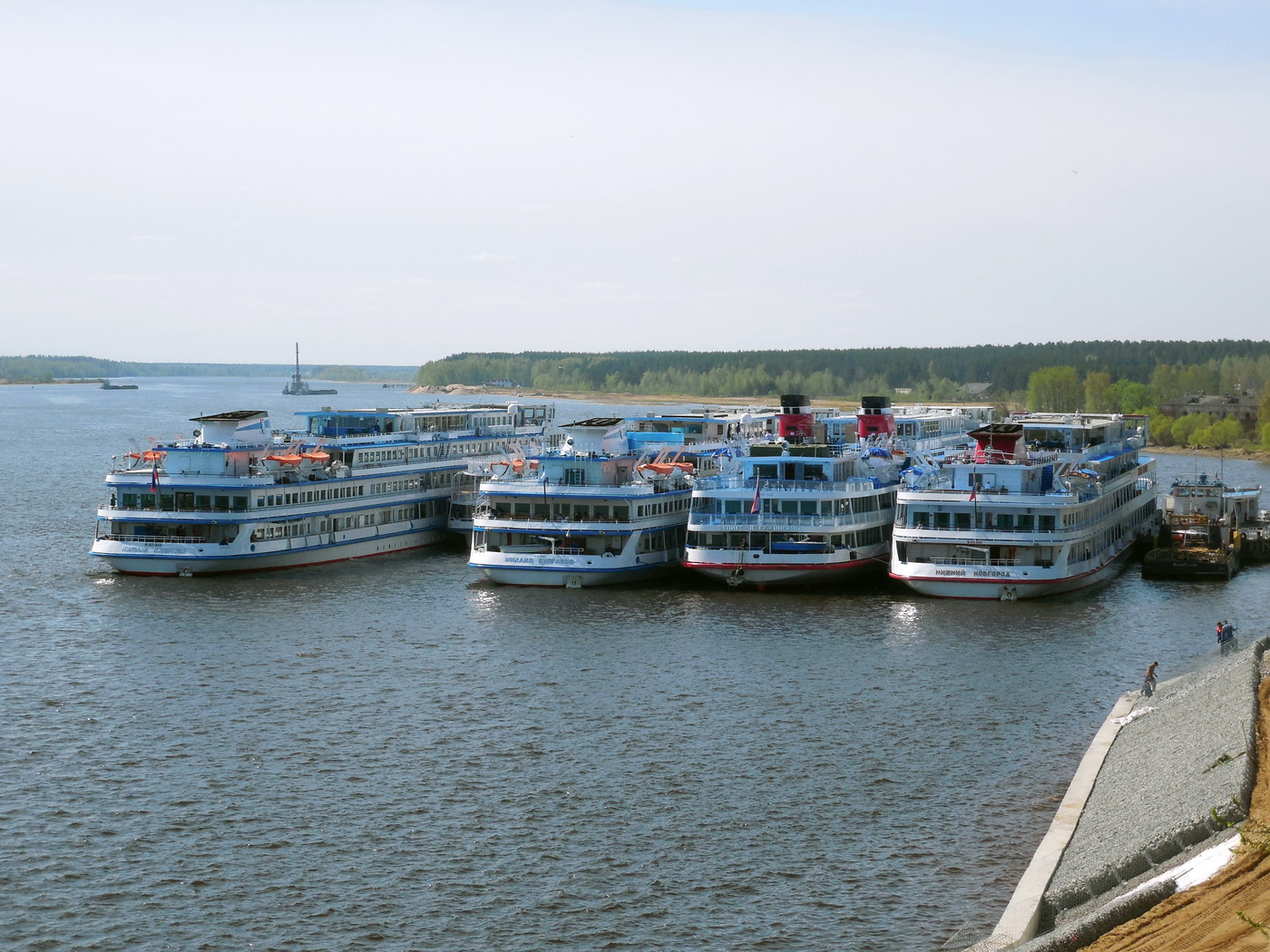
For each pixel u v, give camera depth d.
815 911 66.81
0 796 81.12
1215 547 169.50
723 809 79.81
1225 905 58.91
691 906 67.50
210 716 97.56
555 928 65.38
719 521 145.25
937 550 142.00
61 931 64.81
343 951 63.25
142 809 79.50
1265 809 68.75
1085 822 75.50
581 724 95.94
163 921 65.88
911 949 62.97
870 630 125.69
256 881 70.12
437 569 161.62
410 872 71.19
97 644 119.88
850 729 95.00
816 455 148.88
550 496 150.88
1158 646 120.75
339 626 128.00
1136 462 186.25
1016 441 149.00
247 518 154.00
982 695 103.56
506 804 80.50
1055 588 140.00
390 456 178.12
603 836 75.81
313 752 89.75
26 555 169.50
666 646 119.31
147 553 152.62
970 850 73.94
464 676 109.06
